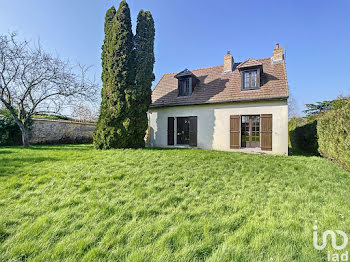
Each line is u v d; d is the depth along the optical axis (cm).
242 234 207
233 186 380
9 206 270
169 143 1147
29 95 1036
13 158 585
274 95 868
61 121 1398
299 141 1189
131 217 248
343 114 518
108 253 174
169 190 352
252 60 977
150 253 175
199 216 253
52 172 434
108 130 886
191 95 1113
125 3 936
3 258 166
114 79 917
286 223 231
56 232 206
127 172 452
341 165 557
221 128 991
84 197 310
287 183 405
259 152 895
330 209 273
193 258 169
